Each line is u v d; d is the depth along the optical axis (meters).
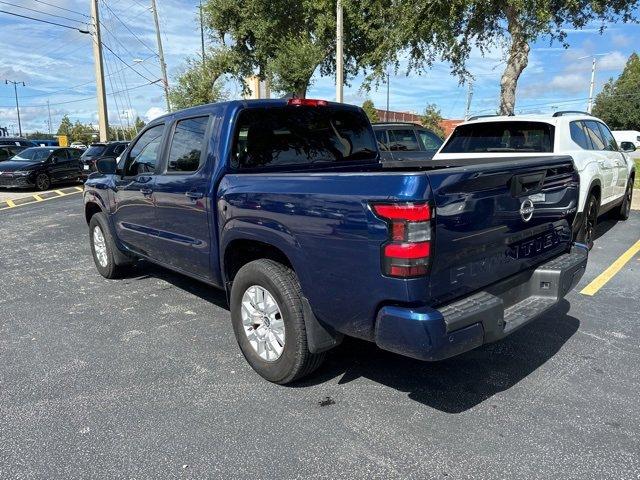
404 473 2.72
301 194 3.19
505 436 3.02
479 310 2.90
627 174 8.91
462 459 2.82
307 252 3.20
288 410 3.35
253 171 4.14
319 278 3.17
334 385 3.68
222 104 4.18
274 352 3.65
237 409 3.37
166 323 4.94
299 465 2.80
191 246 4.46
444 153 7.38
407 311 2.76
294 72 20.64
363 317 2.98
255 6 22.11
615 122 77.25
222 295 5.78
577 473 2.70
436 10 13.34
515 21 12.52
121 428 3.17
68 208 13.26
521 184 3.36
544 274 3.64
